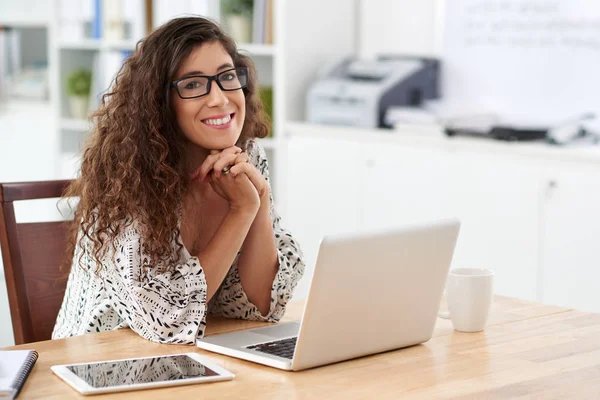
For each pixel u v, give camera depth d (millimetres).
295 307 1934
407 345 1569
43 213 5270
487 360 1482
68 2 5047
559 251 3207
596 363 1461
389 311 1508
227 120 1750
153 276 1665
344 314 1439
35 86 5430
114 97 1786
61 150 5137
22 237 2004
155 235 1672
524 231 3312
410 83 4031
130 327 1715
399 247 1482
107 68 4820
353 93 3982
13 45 5582
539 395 1301
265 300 1802
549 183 3221
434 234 1536
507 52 3945
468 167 3480
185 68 1720
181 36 1724
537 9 3812
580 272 3148
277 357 1459
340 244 1382
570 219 3168
